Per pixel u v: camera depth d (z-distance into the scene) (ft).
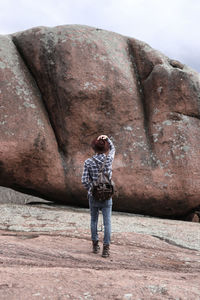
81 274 9.83
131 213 28.96
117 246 15.64
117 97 28.32
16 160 25.66
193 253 15.74
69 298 7.91
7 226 18.24
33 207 24.94
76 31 29.48
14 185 27.71
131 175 26.99
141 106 29.58
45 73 28.27
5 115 25.75
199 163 27.27
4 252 12.30
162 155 27.53
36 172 26.66
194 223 24.61
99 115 27.86
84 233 17.65
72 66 27.73
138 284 9.18
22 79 27.94
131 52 31.27
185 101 28.55
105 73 28.32
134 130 28.45
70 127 27.66
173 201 27.40
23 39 29.60
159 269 12.42
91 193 13.47
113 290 8.60
